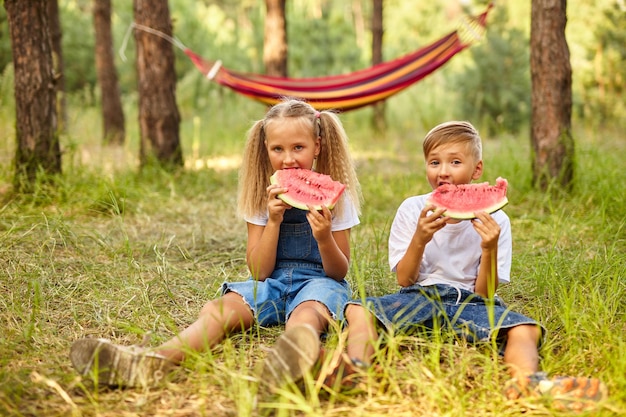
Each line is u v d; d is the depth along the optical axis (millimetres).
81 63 15828
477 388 2545
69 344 3029
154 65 7602
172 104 7719
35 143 5855
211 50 15648
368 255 4355
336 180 3277
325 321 2908
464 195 2859
